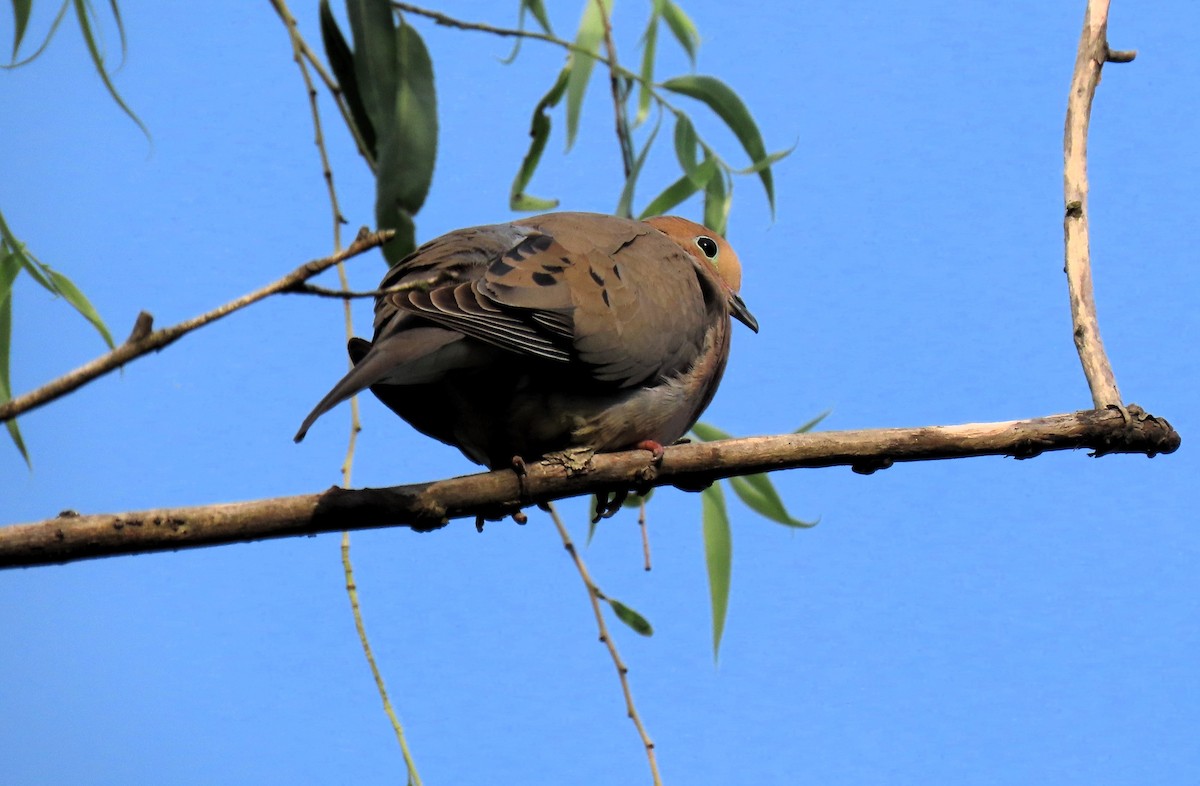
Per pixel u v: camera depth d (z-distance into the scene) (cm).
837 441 823
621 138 1119
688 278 992
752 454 834
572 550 984
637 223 1029
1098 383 830
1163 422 825
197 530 699
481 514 814
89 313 955
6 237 945
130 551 688
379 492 761
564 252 913
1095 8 892
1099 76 883
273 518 721
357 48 1002
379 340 803
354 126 1011
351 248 602
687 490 868
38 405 570
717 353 1023
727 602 1160
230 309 593
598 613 970
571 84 1166
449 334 808
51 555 675
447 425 927
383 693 802
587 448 856
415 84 1006
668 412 950
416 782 787
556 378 900
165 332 582
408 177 996
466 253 896
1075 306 850
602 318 889
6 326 955
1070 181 866
